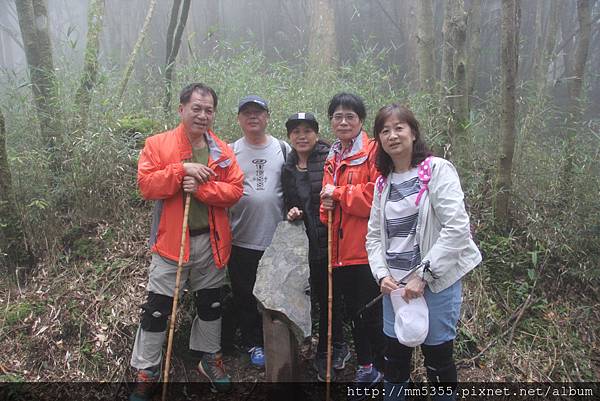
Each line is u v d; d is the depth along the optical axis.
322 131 4.05
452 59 4.20
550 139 4.34
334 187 2.65
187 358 3.03
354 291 2.79
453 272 2.18
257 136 2.90
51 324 3.00
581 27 4.05
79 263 3.40
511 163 3.65
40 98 3.73
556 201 3.81
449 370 2.31
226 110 4.11
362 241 2.65
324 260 2.84
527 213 3.79
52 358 2.86
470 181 3.82
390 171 2.33
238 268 3.00
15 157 3.41
